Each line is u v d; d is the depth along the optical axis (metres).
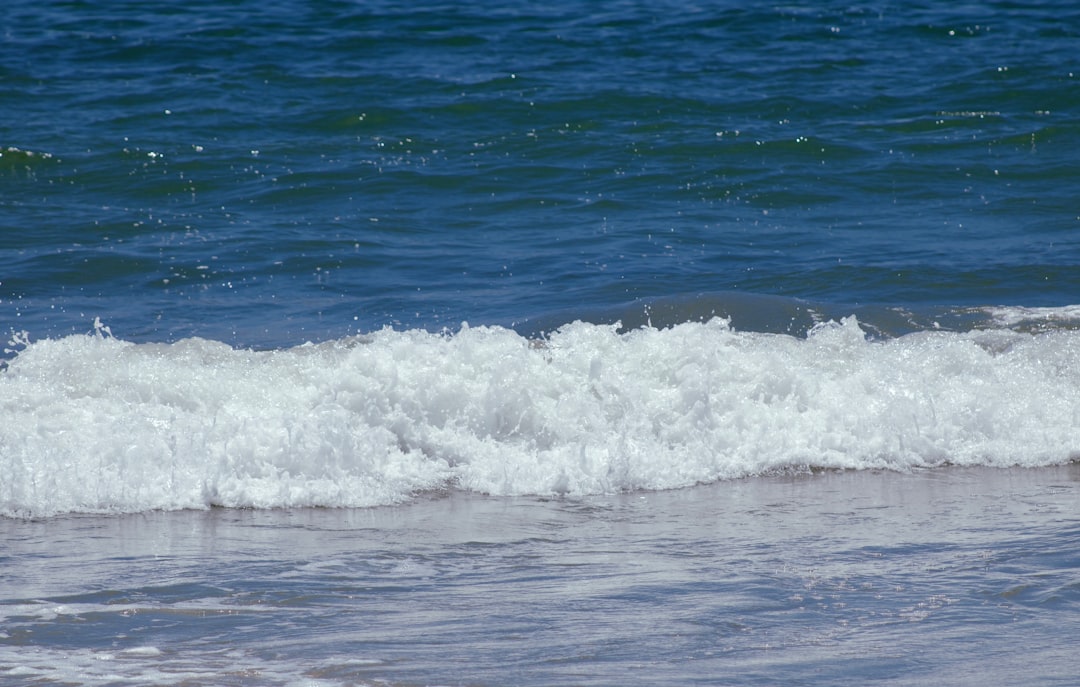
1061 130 58.38
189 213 47.56
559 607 16.34
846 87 65.56
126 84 64.31
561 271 40.44
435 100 61.75
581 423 25.38
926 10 82.19
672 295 36.34
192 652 14.62
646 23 78.06
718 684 13.60
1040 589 17.00
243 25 75.19
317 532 20.34
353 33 74.38
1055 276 39.41
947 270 40.06
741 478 24.56
